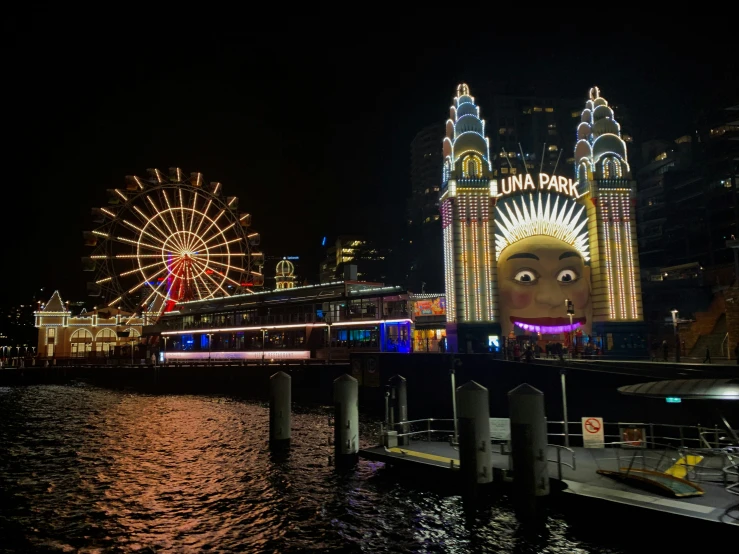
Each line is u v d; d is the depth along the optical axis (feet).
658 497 58.85
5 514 73.20
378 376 155.63
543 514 63.36
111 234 272.92
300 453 104.53
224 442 117.70
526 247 165.89
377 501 74.84
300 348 227.40
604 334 162.09
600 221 166.91
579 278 165.07
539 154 442.91
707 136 304.30
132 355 303.68
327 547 61.00
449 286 167.43
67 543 63.41
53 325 397.19
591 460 75.77
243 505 75.36
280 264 450.30
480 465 70.69
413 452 86.07
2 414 170.19
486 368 127.75
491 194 165.78
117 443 119.44
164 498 79.20
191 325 297.33
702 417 80.12
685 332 184.44
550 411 110.73
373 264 524.11
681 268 294.05
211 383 218.79
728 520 51.31
